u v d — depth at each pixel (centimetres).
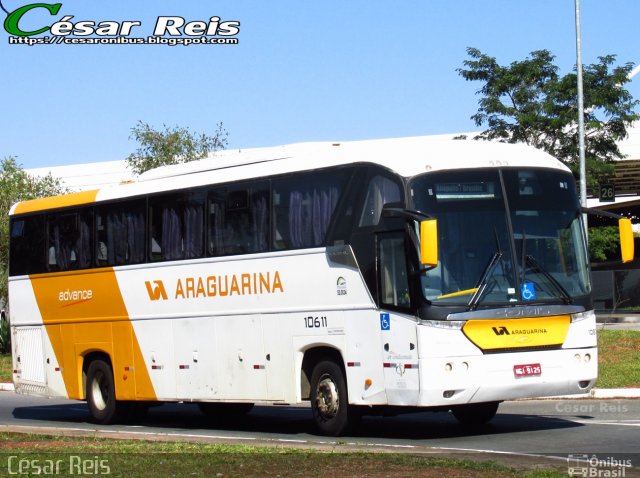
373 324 1525
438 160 1512
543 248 1523
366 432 1678
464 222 1488
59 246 2167
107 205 2056
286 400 1678
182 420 2136
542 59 3825
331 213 1608
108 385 2053
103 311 2053
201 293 1841
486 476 1109
